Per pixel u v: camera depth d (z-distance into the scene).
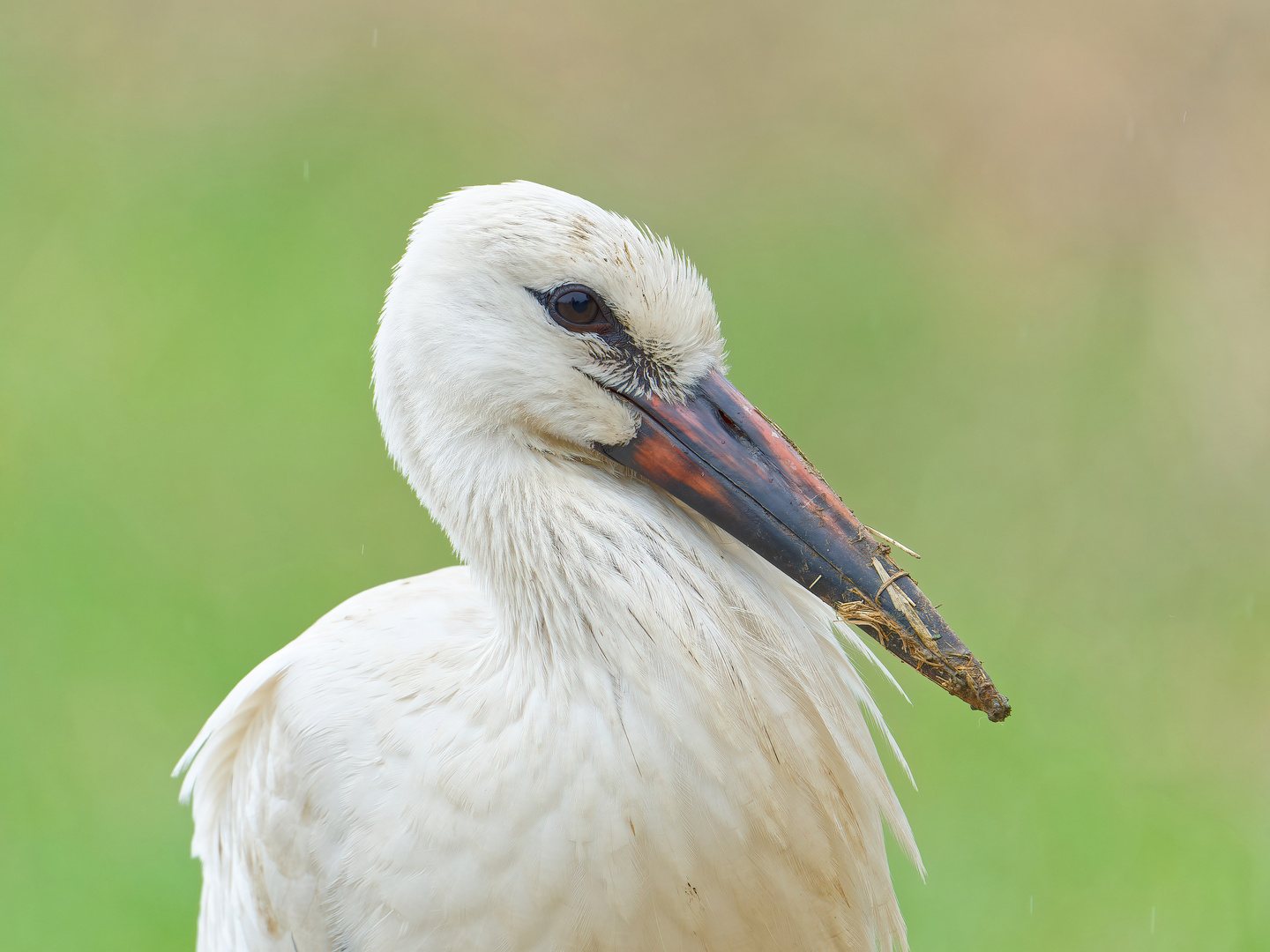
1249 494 12.92
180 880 8.84
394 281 4.91
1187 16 19.33
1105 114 18.34
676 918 4.38
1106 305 15.68
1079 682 10.61
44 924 8.44
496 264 4.61
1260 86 18.31
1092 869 8.84
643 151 18.73
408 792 4.49
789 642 4.56
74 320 14.90
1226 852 8.95
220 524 12.12
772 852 4.45
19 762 9.62
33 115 18.78
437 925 4.43
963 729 10.04
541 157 18.59
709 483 4.64
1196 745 10.02
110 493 12.47
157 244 16.28
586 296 4.60
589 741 4.33
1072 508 12.67
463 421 4.68
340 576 11.66
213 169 17.94
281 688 5.00
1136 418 13.92
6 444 12.91
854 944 4.71
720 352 4.81
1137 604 11.54
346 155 18.34
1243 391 14.32
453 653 4.77
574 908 4.34
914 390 14.23
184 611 11.10
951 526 12.37
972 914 8.51
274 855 4.83
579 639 4.42
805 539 4.56
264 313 15.06
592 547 4.48
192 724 9.99
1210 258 16.41
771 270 16.38
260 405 13.66
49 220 16.62
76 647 10.61
